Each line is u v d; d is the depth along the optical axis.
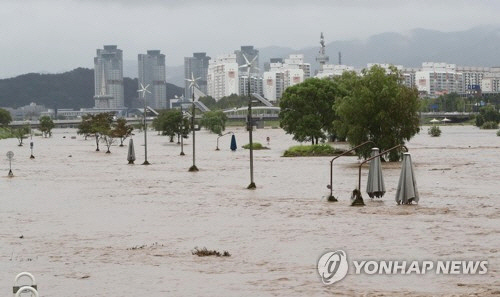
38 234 51.59
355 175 100.19
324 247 43.56
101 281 35.41
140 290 33.34
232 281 34.66
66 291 33.47
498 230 48.78
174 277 35.91
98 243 47.06
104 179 103.06
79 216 61.81
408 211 59.78
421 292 31.44
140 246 45.53
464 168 111.00
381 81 120.50
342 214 58.75
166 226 54.59
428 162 126.19
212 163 137.00
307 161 135.25
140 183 95.12
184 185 90.69
